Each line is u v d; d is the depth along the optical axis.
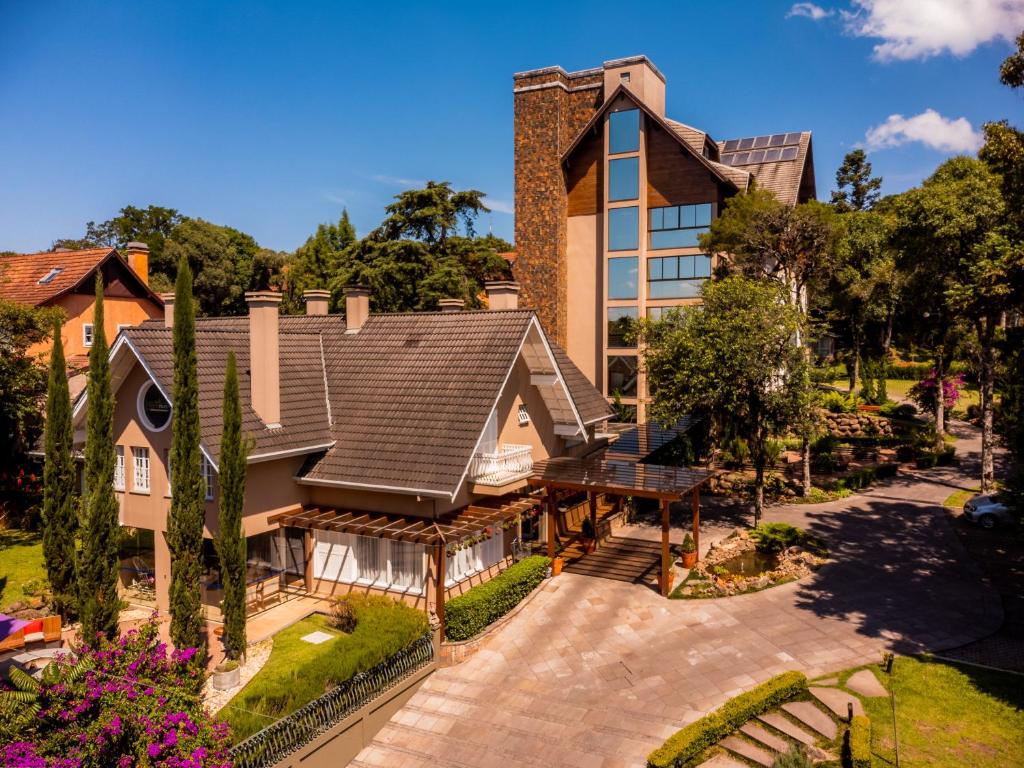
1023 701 15.51
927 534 27.23
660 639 19.23
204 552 20.89
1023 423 20.02
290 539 21.95
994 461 39.22
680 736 14.02
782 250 34.50
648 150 41.34
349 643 16.33
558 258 43.19
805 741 14.31
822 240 33.31
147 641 13.17
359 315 26.88
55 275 39.62
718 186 39.62
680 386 27.58
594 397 30.34
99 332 16.20
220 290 68.12
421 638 17.53
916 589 21.98
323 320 28.33
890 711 15.21
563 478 23.66
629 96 40.72
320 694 14.55
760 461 28.12
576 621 20.56
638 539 27.75
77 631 17.56
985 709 15.24
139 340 19.78
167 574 20.89
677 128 43.72
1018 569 23.47
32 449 28.52
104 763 11.15
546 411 27.14
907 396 47.25
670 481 22.88
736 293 27.23
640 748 14.54
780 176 47.81
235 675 16.23
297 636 18.97
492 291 27.39
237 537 16.31
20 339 27.27
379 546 20.70
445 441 20.52
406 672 16.98
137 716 11.28
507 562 24.09
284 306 64.19
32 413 27.61
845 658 17.66
